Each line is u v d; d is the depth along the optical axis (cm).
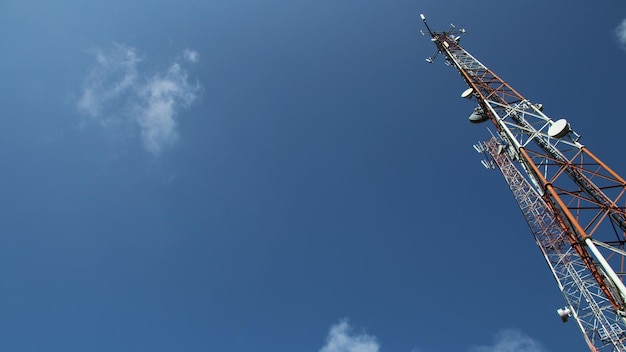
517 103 3888
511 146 3731
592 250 2634
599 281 2798
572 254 5662
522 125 3709
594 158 3064
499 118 3819
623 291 2397
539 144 3559
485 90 4241
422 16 5372
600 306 5122
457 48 5009
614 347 4778
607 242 2727
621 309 2673
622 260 2634
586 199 2936
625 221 2839
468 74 4488
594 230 2767
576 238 2880
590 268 2858
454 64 4891
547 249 5988
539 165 3347
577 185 3173
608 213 2875
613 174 2923
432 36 5278
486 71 4416
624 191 2847
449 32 5231
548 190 3028
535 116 3622
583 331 5084
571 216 2789
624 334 4797
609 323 4953
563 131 3212
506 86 4094
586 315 5172
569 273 5619
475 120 4397
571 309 5341
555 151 3375
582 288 5381
